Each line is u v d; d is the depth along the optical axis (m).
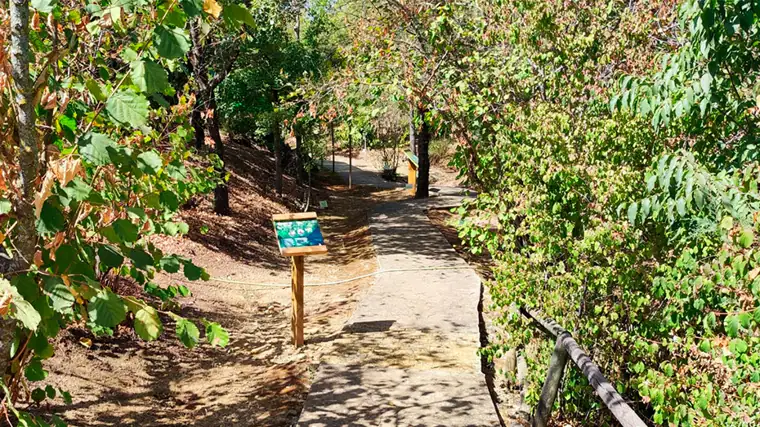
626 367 5.49
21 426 2.61
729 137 5.05
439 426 5.88
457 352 7.85
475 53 8.07
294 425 5.88
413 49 9.92
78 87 3.25
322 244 8.41
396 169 36.53
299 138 24.69
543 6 7.45
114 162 2.57
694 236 4.30
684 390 4.30
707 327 3.91
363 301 10.25
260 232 17.81
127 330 8.26
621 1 8.20
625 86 4.80
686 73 4.46
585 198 5.37
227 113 19.47
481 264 14.28
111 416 6.11
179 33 2.57
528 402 5.85
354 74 10.74
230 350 8.66
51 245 2.63
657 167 3.95
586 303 5.48
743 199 3.34
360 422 5.93
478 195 6.53
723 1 3.61
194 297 10.62
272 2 16.59
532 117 6.09
